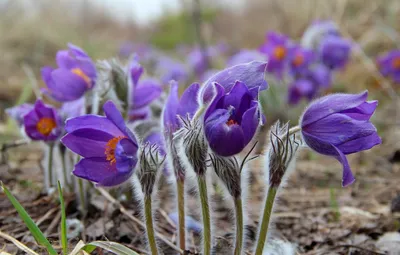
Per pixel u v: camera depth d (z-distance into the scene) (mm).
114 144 372
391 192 666
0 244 453
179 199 415
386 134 962
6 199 545
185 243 425
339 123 356
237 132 320
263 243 376
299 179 741
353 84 1394
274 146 363
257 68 361
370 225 539
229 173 357
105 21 2877
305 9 1769
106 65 519
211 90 359
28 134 510
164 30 2879
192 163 365
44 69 526
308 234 529
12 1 1866
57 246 451
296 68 1065
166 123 414
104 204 518
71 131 365
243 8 2682
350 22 1594
